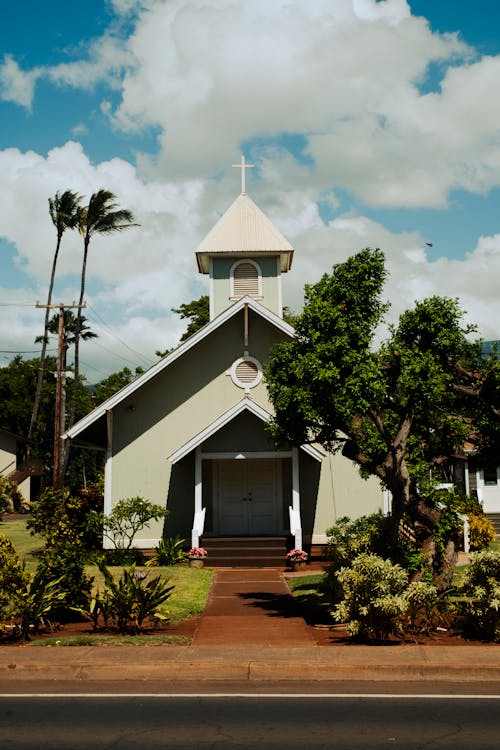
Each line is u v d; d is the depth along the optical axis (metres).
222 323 25.47
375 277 14.55
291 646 12.51
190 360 26.03
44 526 23.20
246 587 19.89
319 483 25.38
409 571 15.58
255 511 25.72
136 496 25.42
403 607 12.51
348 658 11.52
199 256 28.97
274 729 8.51
